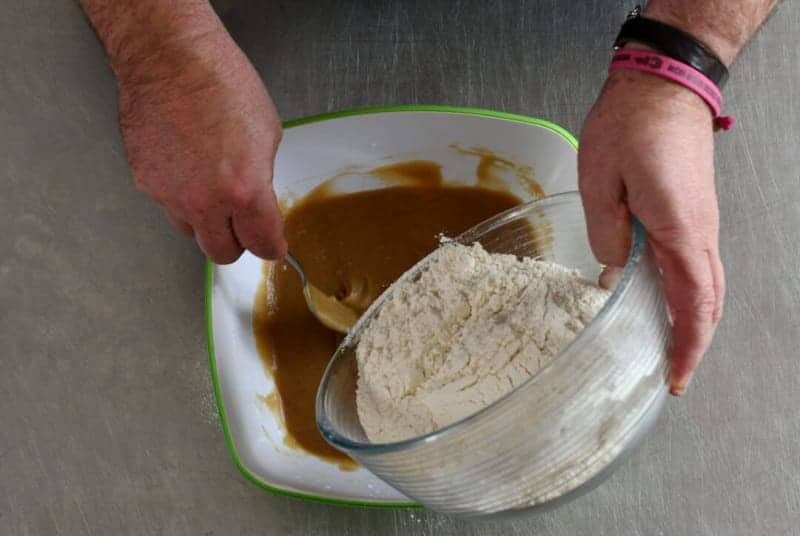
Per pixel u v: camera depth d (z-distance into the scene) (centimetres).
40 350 85
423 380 63
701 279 55
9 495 81
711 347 78
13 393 84
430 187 84
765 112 86
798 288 79
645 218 56
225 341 77
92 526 79
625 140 58
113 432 82
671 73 59
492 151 81
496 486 54
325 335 79
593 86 88
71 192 90
